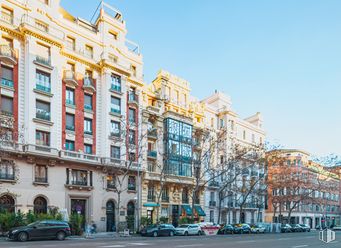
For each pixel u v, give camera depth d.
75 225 33.47
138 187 42.03
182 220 46.97
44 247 18.95
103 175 40.78
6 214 30.00
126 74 45.06
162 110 50.88
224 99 65.00
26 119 34.12
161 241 25.75
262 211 71.31
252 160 57.16
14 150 32.34
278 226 55.44
